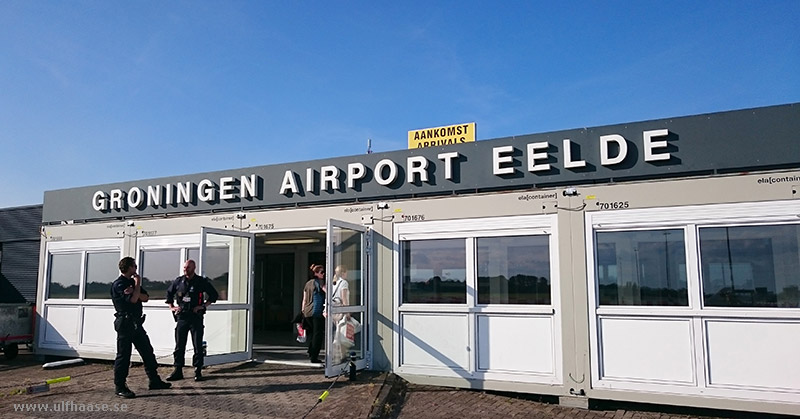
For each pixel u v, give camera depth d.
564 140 8.72
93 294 12.34
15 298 15.77
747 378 7.33
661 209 7.96
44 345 12.73
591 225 8.32
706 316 7.58
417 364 9.25
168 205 11.95
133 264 8.37
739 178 7.63
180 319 9.07
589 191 8.39
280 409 7.38
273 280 15.80
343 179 10.31
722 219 7.65
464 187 9.34
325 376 8.78
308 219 10.38
